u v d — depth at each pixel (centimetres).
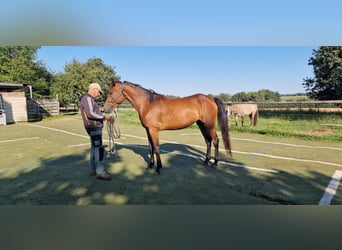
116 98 330
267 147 495
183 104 323
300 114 970
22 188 274
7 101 1042
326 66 938
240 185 279
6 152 459
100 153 301
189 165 364
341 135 582
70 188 273
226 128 345
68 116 1386
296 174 318
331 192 257
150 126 318
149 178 306
